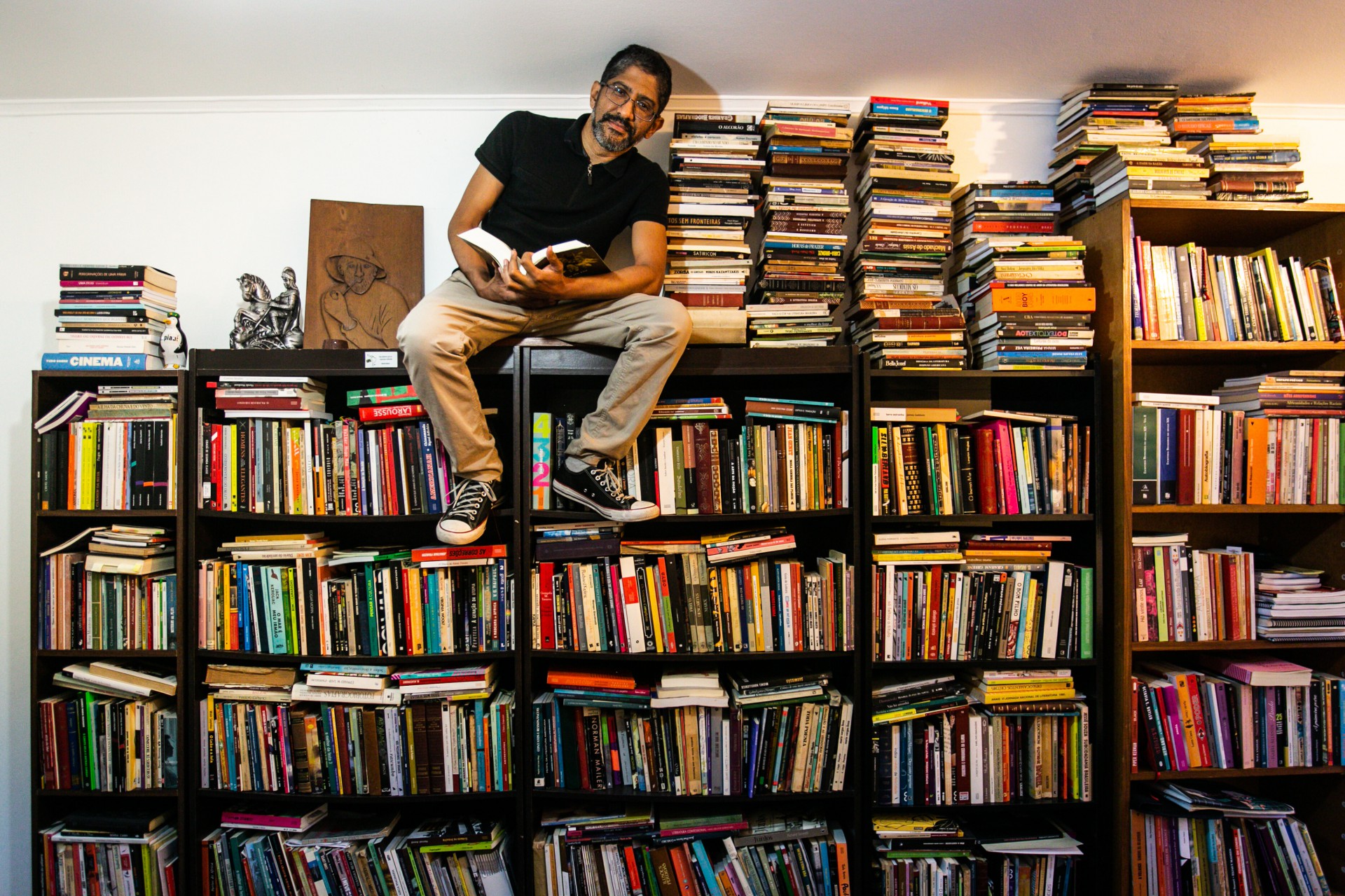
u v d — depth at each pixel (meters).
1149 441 1.75
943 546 1.75
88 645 1.75
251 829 1.77
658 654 1.71
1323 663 1.84
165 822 1.79
